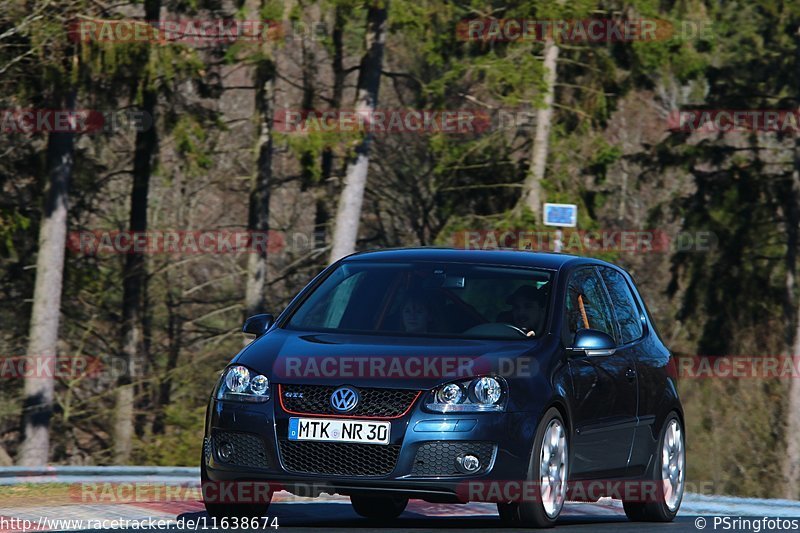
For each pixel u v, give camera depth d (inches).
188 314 4685.0
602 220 5226.4
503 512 1098.1
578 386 1135.0
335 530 1073.5
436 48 3821.4
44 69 3120.1
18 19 3038.9
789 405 4138.8
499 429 1037.8
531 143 4133.9
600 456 1191.6
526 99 3688.5
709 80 4456.2
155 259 4370.1
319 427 1037.8
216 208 4945.9
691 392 4473.4
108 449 4055.1
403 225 4820.4
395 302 1176.2
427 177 4729.3
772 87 4461.1
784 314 4330.7
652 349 1347.2
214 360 4175.7
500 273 1202.0
